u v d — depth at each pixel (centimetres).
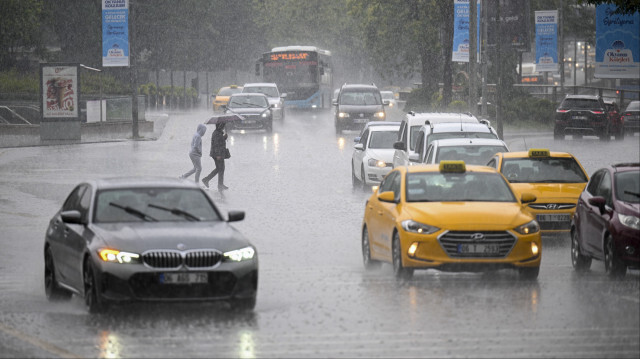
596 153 7894
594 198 2852
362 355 1839
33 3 14425
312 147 8556
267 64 13812
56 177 6034
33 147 8794
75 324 2161
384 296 2480
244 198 5056
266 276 2825
